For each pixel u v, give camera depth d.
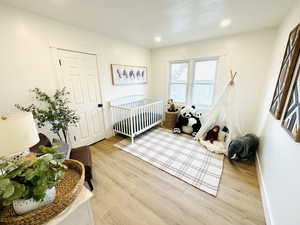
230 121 2.59
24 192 0.62
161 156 2.48
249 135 2.44
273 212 1.25
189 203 1.54
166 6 1.71
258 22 2.20
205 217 1.38
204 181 1.87
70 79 2.37
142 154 2.54
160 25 2.31
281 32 2.07
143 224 1.32
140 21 2.14
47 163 0.70
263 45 2.54
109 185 1.81
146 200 1.58
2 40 1.63
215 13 1.90
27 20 1.79
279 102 1.41
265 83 2.57
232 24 2.29
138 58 3.72
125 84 3.44
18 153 0.94
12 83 1.76
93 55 2.67
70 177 0.96
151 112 3.62
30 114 1.03
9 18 1.65
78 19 2.05
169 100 3.94
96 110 2.91
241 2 1.63
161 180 1.90
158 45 3.67
